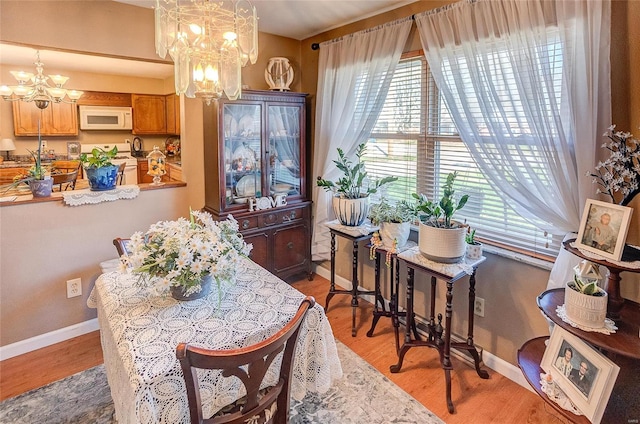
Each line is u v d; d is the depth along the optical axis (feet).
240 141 10.11
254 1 8.51
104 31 8.46
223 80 5.85
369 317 9.77
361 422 6.25
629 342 4.42
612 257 4.71
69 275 8.62
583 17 5.59
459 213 8.15
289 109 10.98
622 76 5.52
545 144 6.17
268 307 5.23
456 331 8.27
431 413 6.45
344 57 9.96
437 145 8.43
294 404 6.61
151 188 9.70
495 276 7.41
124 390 4.11
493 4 6.59
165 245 5.05
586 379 4.63
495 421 6.27
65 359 7.96
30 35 7.59
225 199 9.95
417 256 7.18
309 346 5.17
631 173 4.82
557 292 5.65
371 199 10.00
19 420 6.26
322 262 12.28
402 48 8.52
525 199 6.66
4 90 12.01
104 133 18.51
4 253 7.80
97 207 8.88
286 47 11.69
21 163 15.75
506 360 7.40
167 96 18.94
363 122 9.56
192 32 5.49
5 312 7.91
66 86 16.55
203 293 5.42
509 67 6.56
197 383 3.61
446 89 7.50
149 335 4.52
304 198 11.61
